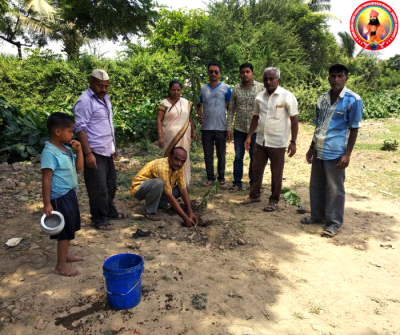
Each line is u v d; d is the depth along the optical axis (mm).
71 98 14398
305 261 3660
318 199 4516
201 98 5828
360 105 3912
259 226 4449
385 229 4500
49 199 2883
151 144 9164
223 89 5707
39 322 2602
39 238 3969
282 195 5730
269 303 2941
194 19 18172
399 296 3107
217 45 17609
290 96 4660
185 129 5207
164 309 2797
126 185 5945
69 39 20047
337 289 3186
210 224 4434
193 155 8188
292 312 2838
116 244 3861
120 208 4930
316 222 4633
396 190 6070
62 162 2979
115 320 2646
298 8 20094
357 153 8969
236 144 5730
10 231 4133
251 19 19609
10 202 5035
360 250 3928
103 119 3934
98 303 2842
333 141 4098
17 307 2760
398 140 10680
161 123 5273
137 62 15461
